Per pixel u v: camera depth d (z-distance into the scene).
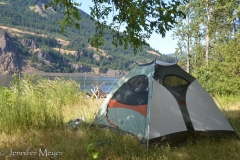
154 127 5.00
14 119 5.51
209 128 5.39
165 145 4.93
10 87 8.04
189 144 5.05
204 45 24.62
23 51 184.75
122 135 5.18
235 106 10.02
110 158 4.09
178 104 5.48
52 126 5.73
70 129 5.63
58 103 8.90
